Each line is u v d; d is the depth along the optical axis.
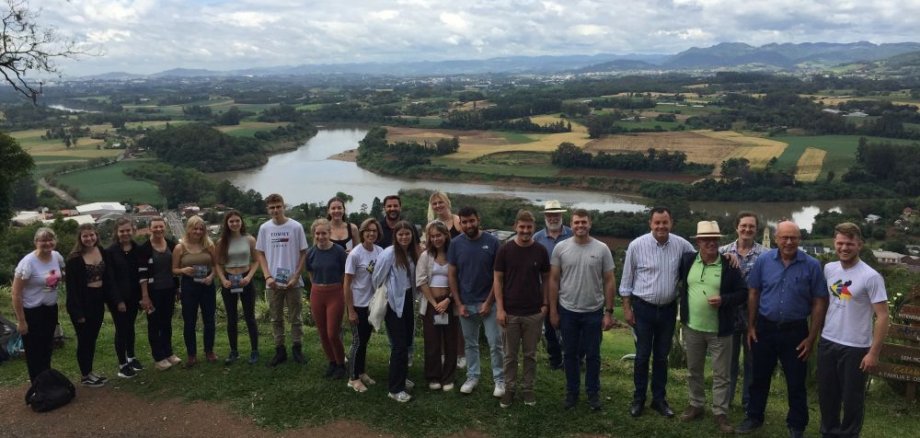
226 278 9.36
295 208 68.00
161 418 7.79
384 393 8.39
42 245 8.32
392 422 7.64
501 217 66.75
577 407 8.00
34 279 8.34
